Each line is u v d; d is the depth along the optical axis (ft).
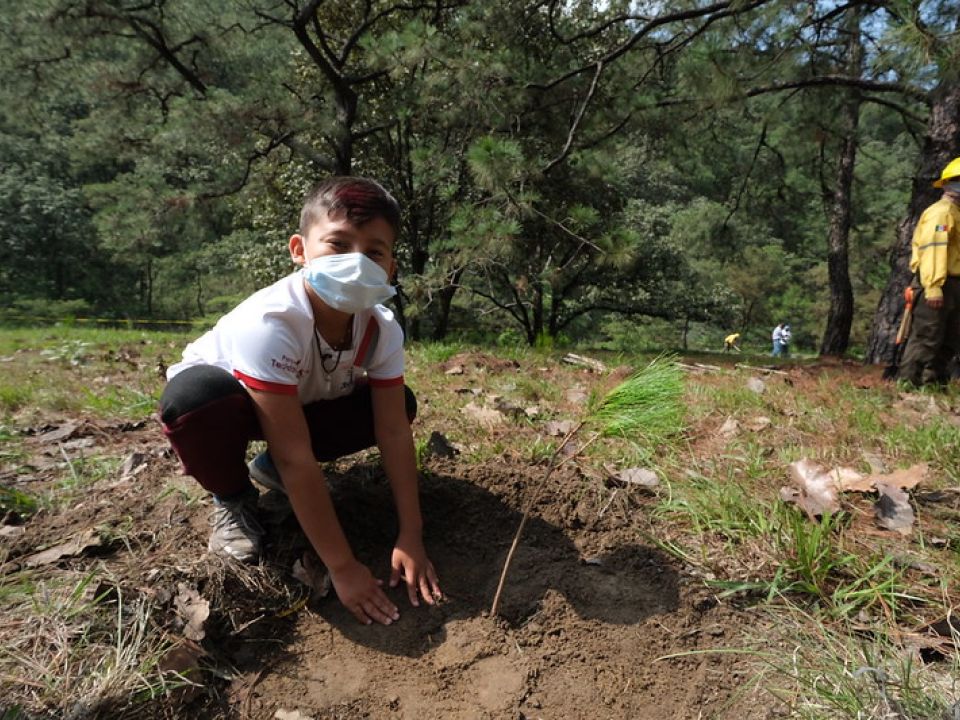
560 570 5.72
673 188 77.66
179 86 33.22
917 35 15.76
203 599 5.00
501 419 9.62
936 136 21.79
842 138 35.04
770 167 39.01
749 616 5.20
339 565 5.05
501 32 25.86
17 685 4.08
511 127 26.66
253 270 40.27
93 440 8.71
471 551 5.98
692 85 23.84
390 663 4.79
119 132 33.55
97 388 12.21
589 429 7.32
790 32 21.36
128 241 31.19
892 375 15.72
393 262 5.24
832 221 39.88
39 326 62.75
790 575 5.52
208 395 4.91
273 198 37.24
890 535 6.24
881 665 4.39
